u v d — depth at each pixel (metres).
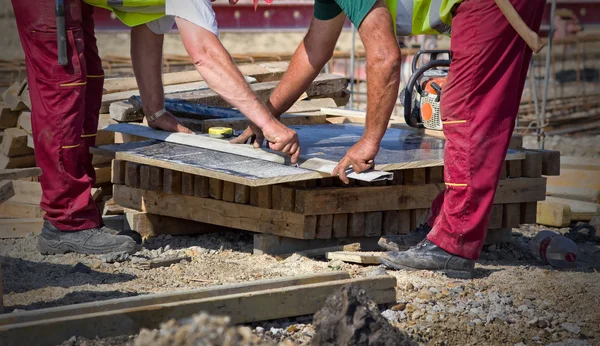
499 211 10.92
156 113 11.52
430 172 10.70
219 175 9.34
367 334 6.28
